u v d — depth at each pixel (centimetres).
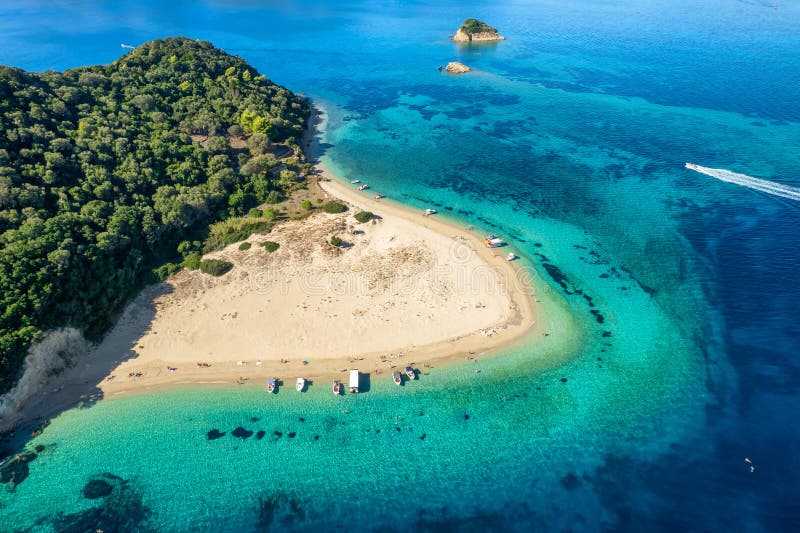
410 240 9725
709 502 5531
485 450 6147
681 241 9769
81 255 7644
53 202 8588
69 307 7106
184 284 8406
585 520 5434
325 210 10544
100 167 9525
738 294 8394
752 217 10312
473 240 9912
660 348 7512
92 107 11312
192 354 7288
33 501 5566
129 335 7512
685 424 6412
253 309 8025
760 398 6675
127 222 8619
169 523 5416
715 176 11894
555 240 9988
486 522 5453
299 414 6538
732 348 7444
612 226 10369
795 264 8875
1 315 6450
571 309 8256
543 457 6069
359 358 7294
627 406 6662
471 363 7262
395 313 8025
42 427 6272
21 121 9481
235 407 6606
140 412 6500
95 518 5434
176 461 5988
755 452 6022
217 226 9762
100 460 5969
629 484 5759
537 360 7338
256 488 5747
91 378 6888
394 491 5741
